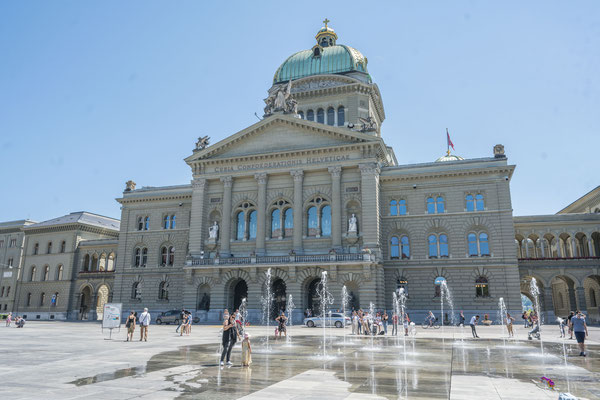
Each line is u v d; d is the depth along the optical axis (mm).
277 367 18625
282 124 62562
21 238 92188
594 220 61156
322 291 56031
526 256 62406
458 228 57938
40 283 86375
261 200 61219
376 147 58406
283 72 78625
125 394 13078
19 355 22781
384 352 24609
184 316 42031
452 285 56812
